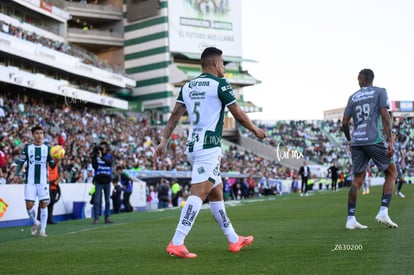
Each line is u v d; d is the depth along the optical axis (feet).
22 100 157.38
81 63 179.22
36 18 184.96
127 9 232.73
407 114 291.38
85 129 148.87
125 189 86.74
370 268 18.25
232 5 237.04
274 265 19.65
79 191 73.82
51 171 59.82
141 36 230.68
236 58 236.63
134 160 136.46
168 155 164.66
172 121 24.44
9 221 57.98
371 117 31.89
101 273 19.19
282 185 161.99
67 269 20.47
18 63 154.81
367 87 32.35
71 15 220.43
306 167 117.80
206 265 20.26
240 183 146.20
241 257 22.13
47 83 154.51
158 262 21.48
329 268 18.52
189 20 228.63
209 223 45.83
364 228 32.27
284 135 222.89
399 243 24.35
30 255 25.61
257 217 52.24
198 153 23.03
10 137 107.55
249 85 245.45
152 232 38.99
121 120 183.83
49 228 52.06
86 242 32.12
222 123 23.47
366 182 98.89
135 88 232.12
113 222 57.62
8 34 142.41
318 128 226.79
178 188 111.96
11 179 67.31
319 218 45.96
